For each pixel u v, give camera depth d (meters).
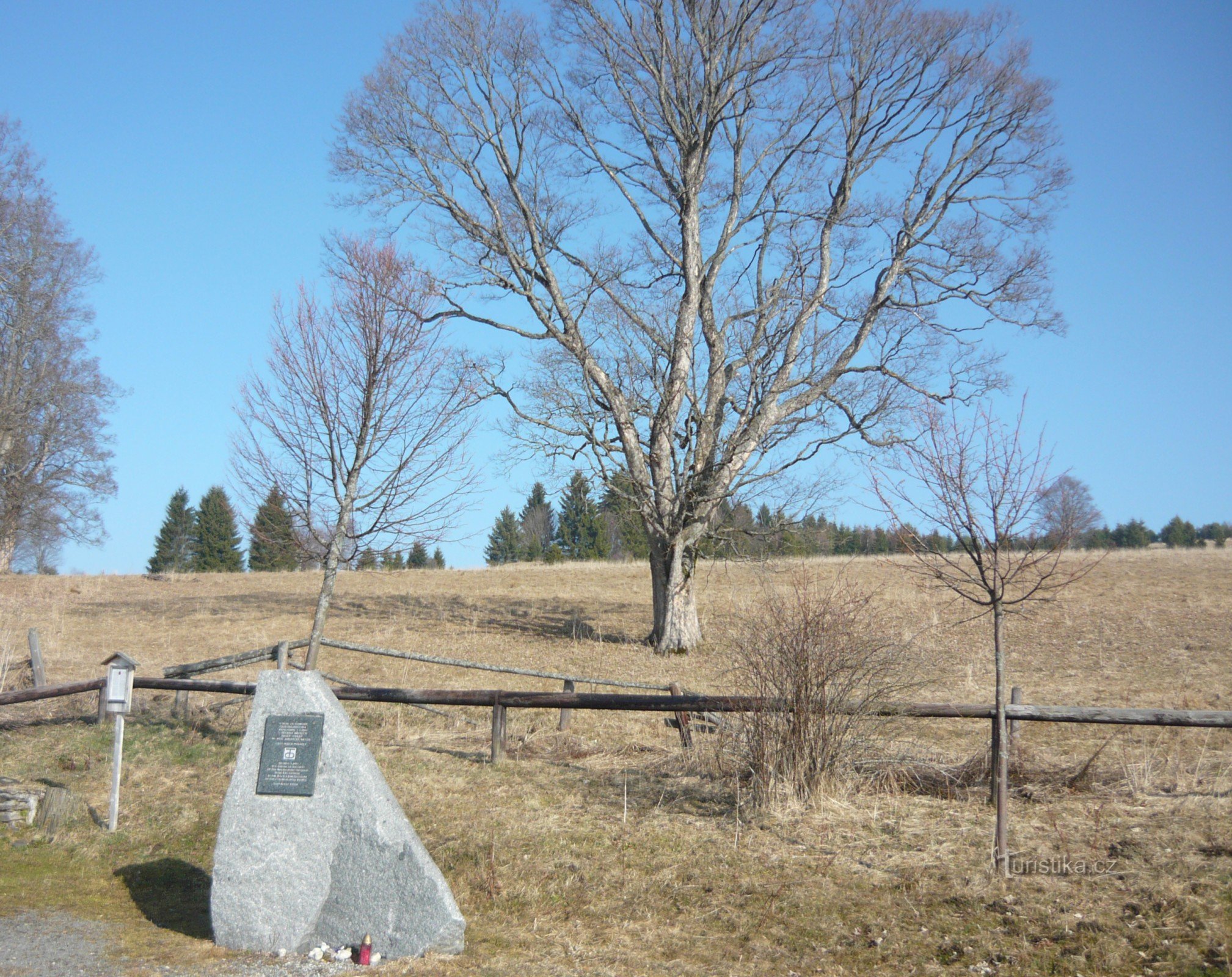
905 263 23.00
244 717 13.15
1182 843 6.97
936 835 7.66
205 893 7.58
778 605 9.43
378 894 6.24
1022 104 22.48
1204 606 24.22
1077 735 11.40
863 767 8.98
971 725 12.15
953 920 6.30
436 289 14.34
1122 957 5.61
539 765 10.70
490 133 22.23
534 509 70.00
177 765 11.13
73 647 20.81
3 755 11.52
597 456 21.36
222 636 22.81
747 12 21.42
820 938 6.32
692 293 22.25
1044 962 5.68
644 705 9.63
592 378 22.23
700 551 23.17
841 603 9.16
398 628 24.58
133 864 8.27
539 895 7.18
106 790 10.13
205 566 63.00
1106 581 29.98
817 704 8.66
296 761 6.50
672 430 22.39
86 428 34.34
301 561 13.10
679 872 7.40
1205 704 13.29
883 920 6.43
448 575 39.16
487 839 8.18
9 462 32.25
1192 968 5.41
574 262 22.59
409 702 11.02
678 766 10.26
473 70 21.75
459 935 6.17
